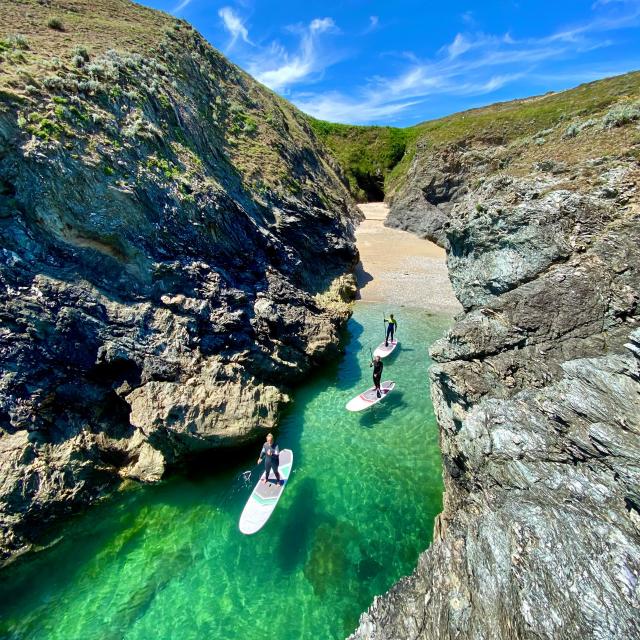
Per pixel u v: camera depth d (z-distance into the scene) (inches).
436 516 504.4
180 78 1242.6
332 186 2151.8
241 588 440.8
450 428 522.3
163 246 760.3
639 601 225.9
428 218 2012.8
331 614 410.9
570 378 394.9
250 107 1658.5
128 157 767.7
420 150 2422.5
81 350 636.1
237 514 535.8
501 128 1985.7
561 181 686.5
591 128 995.9
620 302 461.1
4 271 600.1
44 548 502.6
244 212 1003.9
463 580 309.7
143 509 554.6
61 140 674.8
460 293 781.3
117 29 1264.8
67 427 595.8
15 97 656.4
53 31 1036.5
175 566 470.0
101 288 679.7
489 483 378.0
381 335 1042.1
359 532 497.7
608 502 293.1
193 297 758.5
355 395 793.6
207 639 397.4
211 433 611.8
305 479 580.1
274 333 853.2
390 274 1505.9
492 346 516.4
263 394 712.4
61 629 413.4
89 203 677.3
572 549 265.3
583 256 534.3
